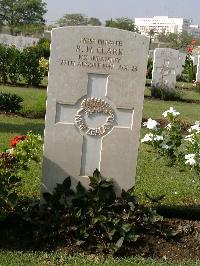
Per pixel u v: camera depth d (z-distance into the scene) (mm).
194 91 8172
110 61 1836
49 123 1840
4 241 1706
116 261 1631
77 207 1766
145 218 1809
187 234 1843
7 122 3900
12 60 6723
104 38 1817
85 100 1851
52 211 1777
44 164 1865
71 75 1818
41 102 4328
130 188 1888
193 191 2439
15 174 1854
